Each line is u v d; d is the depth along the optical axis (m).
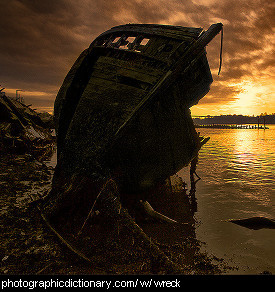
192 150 5.01
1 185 7.03
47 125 26.53
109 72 4.51
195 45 4.21
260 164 13.08
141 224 4.96
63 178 4.62
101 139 4.30
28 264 3.31
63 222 4.54
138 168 4.54
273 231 4.60
